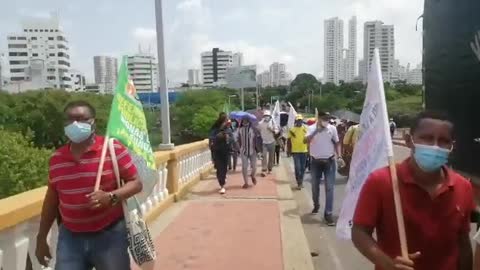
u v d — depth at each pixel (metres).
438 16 4.62
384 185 2.62
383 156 3.46
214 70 132.00
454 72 4.26
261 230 7.75
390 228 2.61
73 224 3.52
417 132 2.54
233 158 16.34
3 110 53.50
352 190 4.07
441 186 2.54
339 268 6.41
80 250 3.55
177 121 85.62
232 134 12.07
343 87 91.00
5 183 20.45
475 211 2.68
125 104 4.34
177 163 10.50
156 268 5.89
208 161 15.75
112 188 3.55
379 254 2.54
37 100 54.72
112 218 3.60
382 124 3.48
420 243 2.53
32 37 133.75
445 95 4.47
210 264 6.04
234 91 100.56
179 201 10.32
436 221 2.52
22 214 3.72
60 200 3.55
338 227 4.25
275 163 18.97
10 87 102.75
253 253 6.50
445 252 2.55
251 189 12.15
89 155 3.52
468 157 3.96
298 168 12.91
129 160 3.66
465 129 4.04
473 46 3.88
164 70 10.92
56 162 3.53
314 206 9.60
